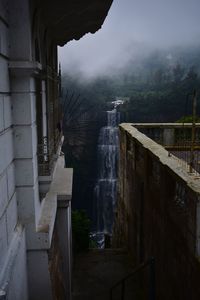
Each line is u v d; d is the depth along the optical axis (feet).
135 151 39.99
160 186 29.12
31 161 20.34
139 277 37.99
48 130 24.30
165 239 27.81
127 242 45.68
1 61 17.31
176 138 46.73
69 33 34.86
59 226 31.19
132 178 42.24
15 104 19.70
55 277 24.49
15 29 19.06
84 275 40.11
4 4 18.06
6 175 18.01
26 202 20.75
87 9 26.11
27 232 21.06
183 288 23.41
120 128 50.52
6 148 18.15
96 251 45.34
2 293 13.19
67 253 31.89
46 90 24.54
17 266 18.37
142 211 36.81
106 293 37.01
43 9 24.16
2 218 16.85
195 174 24.32
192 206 21.59
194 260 21.31
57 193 30.12
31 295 21.88
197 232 20.95
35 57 22.52
